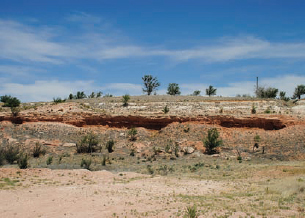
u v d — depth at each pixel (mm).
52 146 40875
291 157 36062
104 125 50031
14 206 15719
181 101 60875
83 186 20969
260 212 13945
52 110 51594
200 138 43562
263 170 27594
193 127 46344
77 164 32219
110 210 15055
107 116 50094
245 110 52094
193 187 21516
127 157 37812
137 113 51969
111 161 34969
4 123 47594
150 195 18609
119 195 18422
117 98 68875
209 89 79500
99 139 45312
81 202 16609
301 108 50656
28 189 19547
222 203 16125
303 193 17469
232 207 15086
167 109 53906
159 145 42844
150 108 56812
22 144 39812
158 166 32062
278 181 22172
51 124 47938
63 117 49781
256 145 40406
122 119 49875
